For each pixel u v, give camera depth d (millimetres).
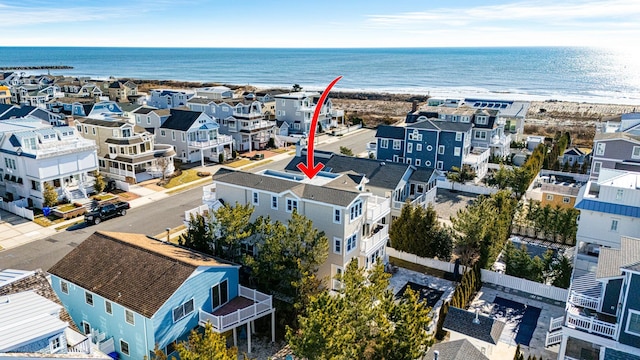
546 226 44312
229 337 29156
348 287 23969
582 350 27141
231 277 29203
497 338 26438
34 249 40438
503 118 79125
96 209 47125
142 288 25609
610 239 34531
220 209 31438
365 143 87750
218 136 73250
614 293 25047
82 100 97812
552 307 33562
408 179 48781
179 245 32625
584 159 68875
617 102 163750
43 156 49000
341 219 32031
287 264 28500
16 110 77062
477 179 63844
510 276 36000
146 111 72875
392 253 41125
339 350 21016
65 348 19344
